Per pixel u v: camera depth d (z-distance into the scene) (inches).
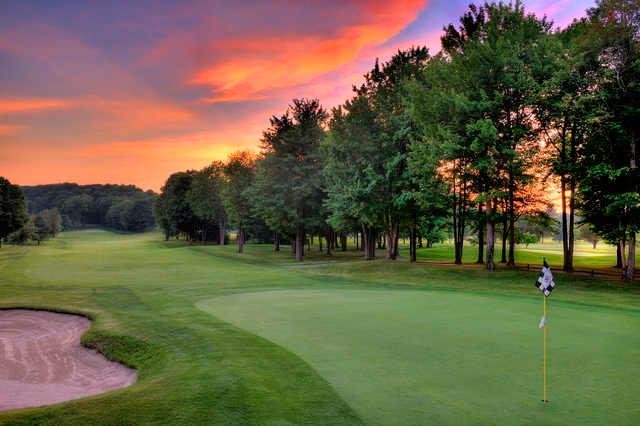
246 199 2822.3
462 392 312.5
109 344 522.3
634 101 1110.4
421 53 1674.5
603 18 1094.4
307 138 2167.8
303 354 412.2
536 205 1515.7
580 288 1063.0
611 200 1187.9
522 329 514.6
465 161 1310.3
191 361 404.2
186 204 4205.2
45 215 5782.5
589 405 289.9
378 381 335.9
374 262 1595.7
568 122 1205.7
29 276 1432.1
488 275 1243.8
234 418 271.9
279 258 2389.3
